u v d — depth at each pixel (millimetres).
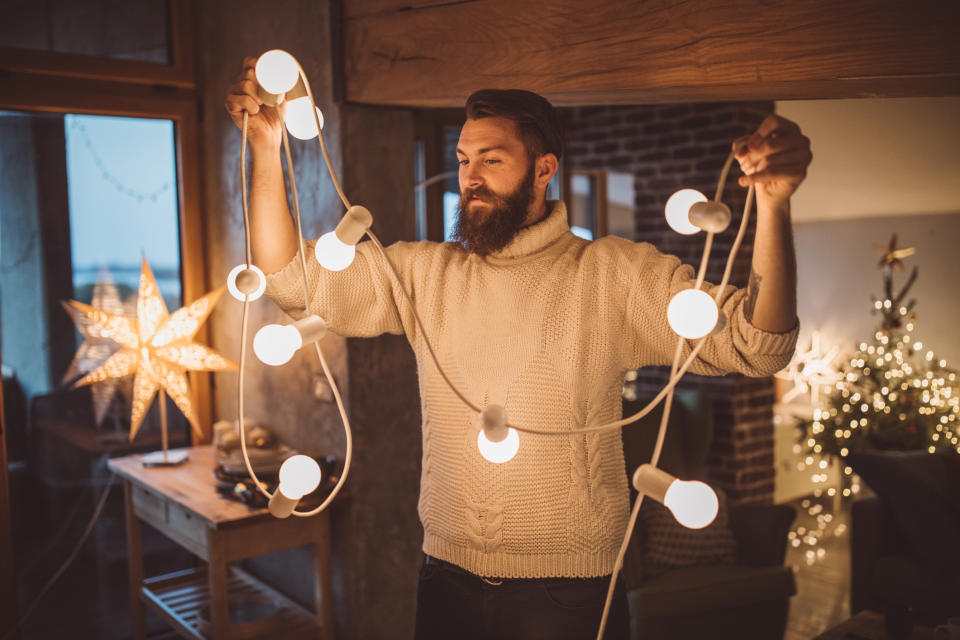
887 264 4785
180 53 3127
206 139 3182
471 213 1246
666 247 4035
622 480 1267
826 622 3318
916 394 4164
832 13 1363
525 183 1249
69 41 2881
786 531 2895
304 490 1017
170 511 2662
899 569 2984
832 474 5305
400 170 2602
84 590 3045
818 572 3904
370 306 1337
